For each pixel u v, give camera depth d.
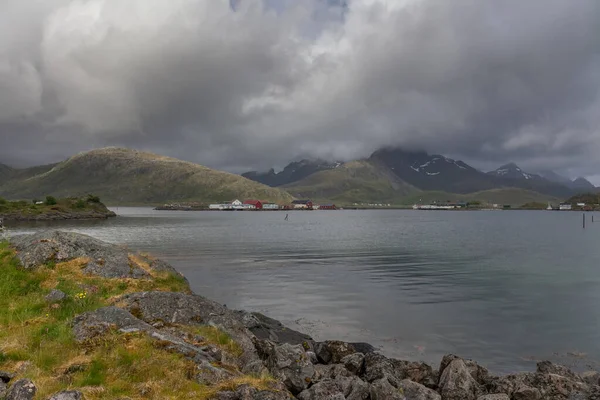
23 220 167.75
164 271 26.70
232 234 109.44
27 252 22.50
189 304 18.80
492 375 17.80
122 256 25.75
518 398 15.11
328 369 16.72
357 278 43.28
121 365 11.70
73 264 22.88
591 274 45.88
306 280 42.06
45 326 14.08
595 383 17.38
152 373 11.47
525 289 37.50
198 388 11.12
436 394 14.70
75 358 11.95
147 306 18.12
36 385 10.02
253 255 63.22
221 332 17.31
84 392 9.91
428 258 60.34
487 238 100.00
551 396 15.40
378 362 17.64
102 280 22.17
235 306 31.28
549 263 55.03
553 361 20.75
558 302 32.47
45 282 20.45
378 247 76.31
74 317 14.86
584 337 24.14
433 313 29.25
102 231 113.31
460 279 42.81
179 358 12.70
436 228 147.25
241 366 14.73
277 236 103.88
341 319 27.78
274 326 25.53
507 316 28.42
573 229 142.00
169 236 99.25
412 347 22.53
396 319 27.77
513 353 21.70
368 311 29.77
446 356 17.92
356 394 14.25
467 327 26.00
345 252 68.00
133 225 147.00
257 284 39.78
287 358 15.62
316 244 82.25
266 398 10.98
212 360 13.57
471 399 15.28
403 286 38.91
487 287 38.34
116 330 13.78
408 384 15.23
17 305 16.92
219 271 47.72
